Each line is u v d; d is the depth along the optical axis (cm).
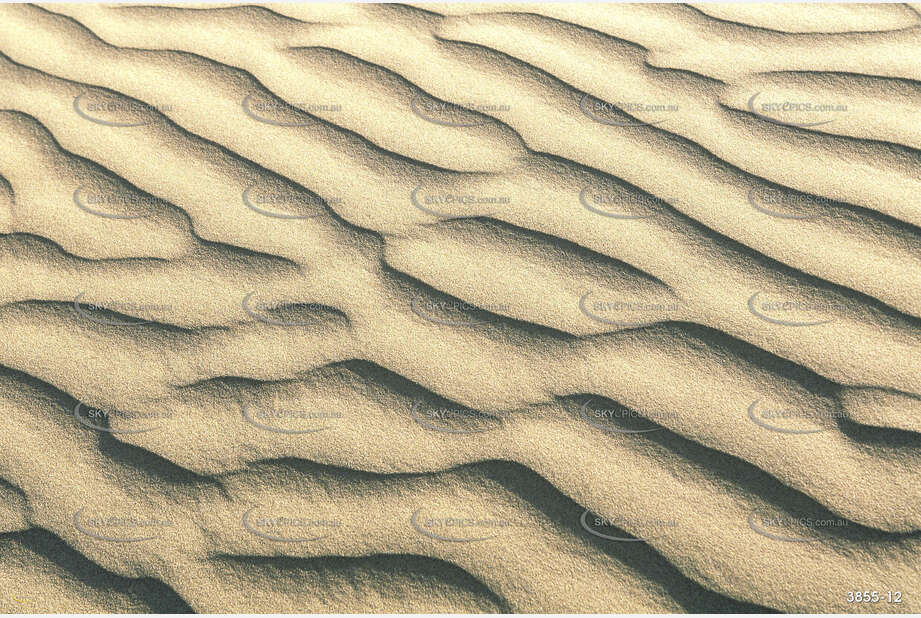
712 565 230
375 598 229
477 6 311
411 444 241
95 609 229
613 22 305
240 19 308
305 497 238
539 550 232
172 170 277
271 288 259
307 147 280
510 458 240
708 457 238
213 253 264
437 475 238
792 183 270
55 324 255
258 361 250
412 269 261
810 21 303
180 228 268
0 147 281
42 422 245
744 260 259
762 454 239
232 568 232
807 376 246
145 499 238
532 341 251
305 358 250
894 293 254
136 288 259
